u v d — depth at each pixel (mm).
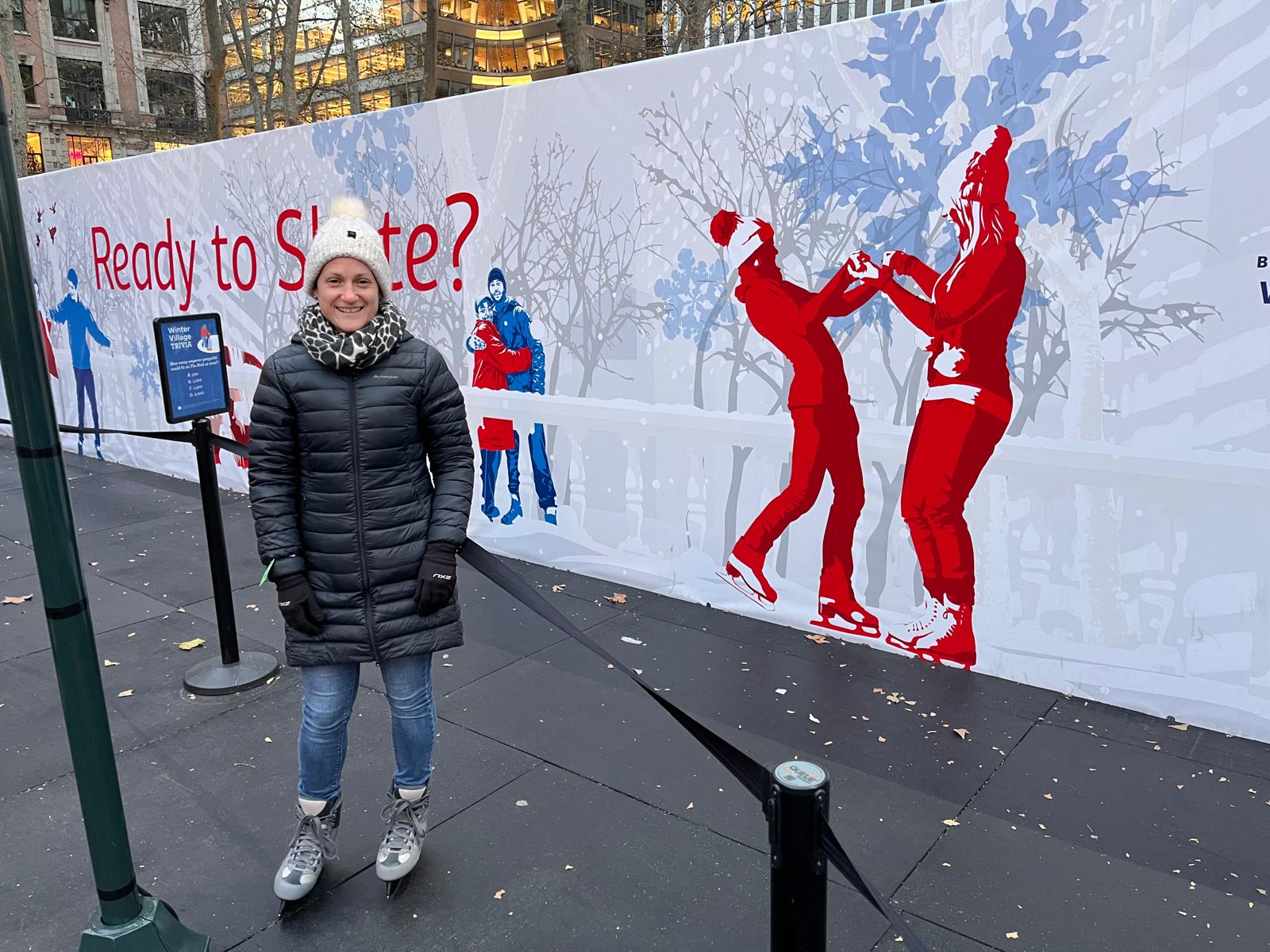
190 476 8586
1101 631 3904
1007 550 4078
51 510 2121
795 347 4527
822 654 4484
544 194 5391
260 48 41156
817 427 4531
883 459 4355
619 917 2686
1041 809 3189
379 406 2598
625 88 4895
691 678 4250
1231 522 3545
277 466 2617
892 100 4031
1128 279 3609
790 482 4680
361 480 2605
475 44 58531
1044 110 3682
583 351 5398
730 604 5043
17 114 17328
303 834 2781
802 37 4242
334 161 6555
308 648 2645
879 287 4219
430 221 6055
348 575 2627
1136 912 2680
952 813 3172
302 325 2633
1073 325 3756
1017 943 2553
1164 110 3439
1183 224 3463
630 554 5434
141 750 3686
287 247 7125
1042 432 3900
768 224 4504
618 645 4629
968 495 4137
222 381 4219
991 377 3984
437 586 2627
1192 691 3730
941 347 4086
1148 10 3410
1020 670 4137
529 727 3812
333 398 2580
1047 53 3639
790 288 4496
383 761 3570
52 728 3916
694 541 5137
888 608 4473
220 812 3258
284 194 7004
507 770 3479
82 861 3002
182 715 3990
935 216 4012
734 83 4492
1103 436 3760
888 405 4293
